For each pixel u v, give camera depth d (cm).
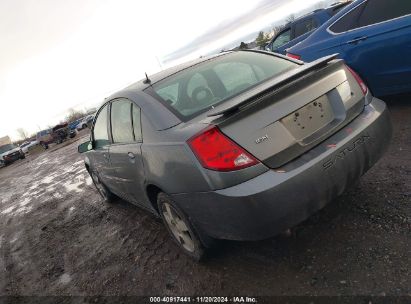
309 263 269
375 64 485
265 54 357
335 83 269
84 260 429
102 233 494
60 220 641
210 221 261
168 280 317
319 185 237
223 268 301
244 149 229
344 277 243
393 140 429
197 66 344
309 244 290
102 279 365
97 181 595
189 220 290
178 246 349
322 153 242
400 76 466
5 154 3144
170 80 329
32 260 495
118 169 399
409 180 331
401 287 219
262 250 304
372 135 266
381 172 362
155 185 304
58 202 801
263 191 224
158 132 286
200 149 238
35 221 708
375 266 243
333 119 264
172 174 267
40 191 1052
